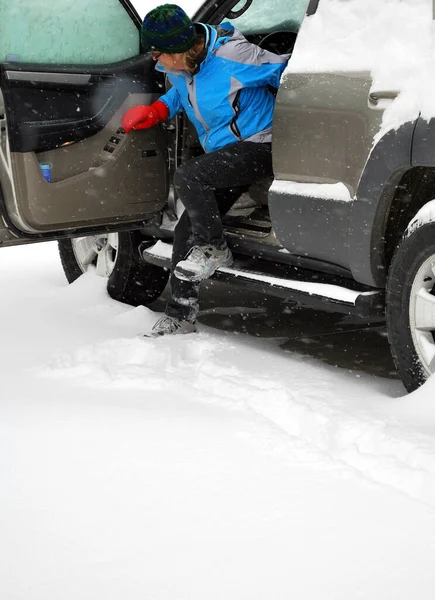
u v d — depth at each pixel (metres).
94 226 4.54
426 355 3.39
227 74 4.14
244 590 2.09
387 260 3.67
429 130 3.23
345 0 3.71
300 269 4.12
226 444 2.99
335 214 3.65
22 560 2.25
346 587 2.10
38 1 4.23
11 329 4.70
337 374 3.87
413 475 2.66
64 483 2.70
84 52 4.41
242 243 4.28
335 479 2.71
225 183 4.23
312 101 3.70
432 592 2.07
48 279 6.02
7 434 3.12
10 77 4.08
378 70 3.44
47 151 4.29
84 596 2.08
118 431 3.13
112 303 5.16
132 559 2.24
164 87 4.63
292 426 3.17
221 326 4.87
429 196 3.70
